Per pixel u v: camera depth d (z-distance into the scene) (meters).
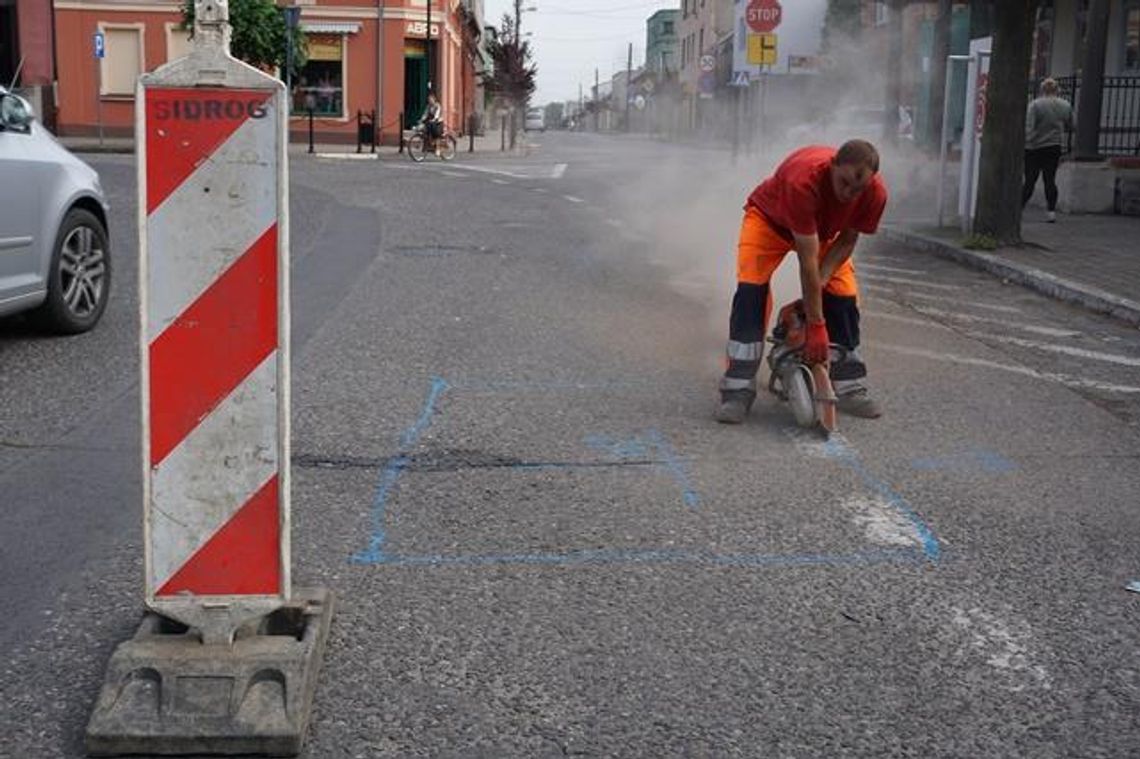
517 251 12.18
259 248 3.12
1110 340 8.41
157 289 3.11
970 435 5.97
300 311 8.80
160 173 3.06
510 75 62.38
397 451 5.57
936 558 4.41
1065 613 3.99
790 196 5.60
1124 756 3.17
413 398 6.48
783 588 4.14
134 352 7.50
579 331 8.28
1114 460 5.61
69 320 7.82
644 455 5.55
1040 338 8.45
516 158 33.00
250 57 30.91
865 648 3.72
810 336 5.83
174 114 3.04
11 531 4.59
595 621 3.87
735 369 6.05
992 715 3.36
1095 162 16.48
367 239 12.82
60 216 7.61
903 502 4.98
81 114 35.75
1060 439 5.93
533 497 4.98
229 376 3.16
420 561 4.32
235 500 3.21
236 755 3.08
